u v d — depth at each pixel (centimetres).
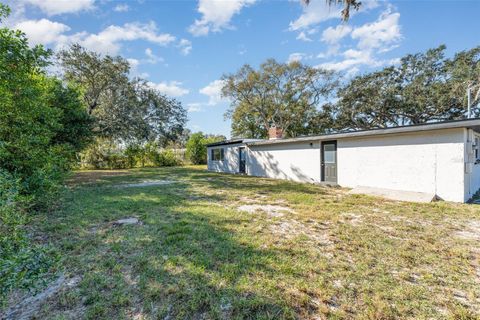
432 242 347
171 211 523
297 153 1116
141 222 444
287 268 269
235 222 441
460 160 620
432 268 272
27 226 409
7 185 235
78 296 222
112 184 995
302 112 2538
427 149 679
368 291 228
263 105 2606
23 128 506
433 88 1836
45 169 496
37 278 190
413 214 500
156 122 1956
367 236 371
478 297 219
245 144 1453
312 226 421
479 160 808
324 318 193
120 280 247
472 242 346
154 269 268
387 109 2072
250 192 783
